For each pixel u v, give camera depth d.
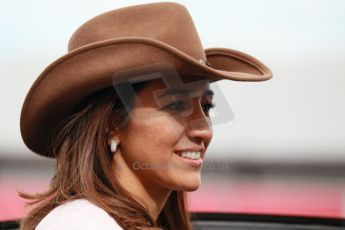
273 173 11.64
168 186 5.00
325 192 9.79
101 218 4.60
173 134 4.85
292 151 12.39
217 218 7.96
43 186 9.00
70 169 5.02
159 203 5.31
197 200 8.97
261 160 12.13
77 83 4.77
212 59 6.38
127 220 4.80
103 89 4.91
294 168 12.03
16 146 12.20
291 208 8.59
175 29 5.00
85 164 4.88
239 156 12.25
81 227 4.47
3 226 6.86
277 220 7.95
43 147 5.73
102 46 4.65
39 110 5.11
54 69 4.82
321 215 7.97
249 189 9.88
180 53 4.59
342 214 8.07
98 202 4.77
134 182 5.07
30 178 10.35
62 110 5.12
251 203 8.93
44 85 4.93
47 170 9.05
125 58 4.67
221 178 10.23
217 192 9.45
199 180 5.01
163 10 5.05
